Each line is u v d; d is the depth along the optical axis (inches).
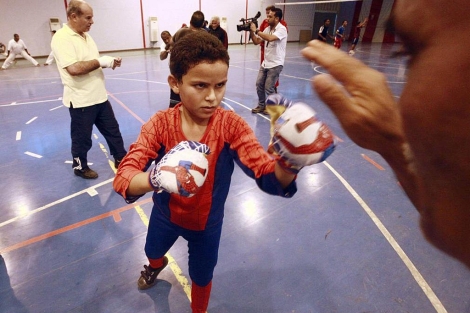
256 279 81.1
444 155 9.7
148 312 72.5
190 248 57.8
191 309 73.2
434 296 75.9
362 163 143.2
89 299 75.2
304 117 31.4
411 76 10.4
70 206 110.6
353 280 80.6
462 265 12.6
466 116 8.6
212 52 39.3
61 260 86.5
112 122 130.9
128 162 44.4
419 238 94.9
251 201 113.7
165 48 168.1
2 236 95.1
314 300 75.5
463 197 10.2
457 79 8.5
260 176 41.8
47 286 78.4
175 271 83.4
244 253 89.4
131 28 546.6
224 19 653.3
